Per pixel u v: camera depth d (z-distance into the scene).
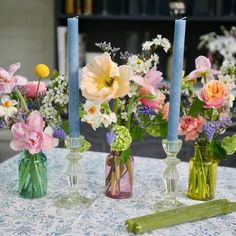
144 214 1.06
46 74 1.07
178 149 1.07
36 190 1.14
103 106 1.03
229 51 2.46
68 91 1.07
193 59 2.84
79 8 2.69
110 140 1.01
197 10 2.61
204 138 1.12
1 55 3.05
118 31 2.91
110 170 1.14
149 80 1.04
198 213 1.03
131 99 1.07
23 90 1.10
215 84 1.05
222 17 2.56
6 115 1.06
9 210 1.07
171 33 2.86
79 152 1.13
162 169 1.41
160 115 1.10
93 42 2.94
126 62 1.11
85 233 0.97
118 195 1.15
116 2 2.68
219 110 1.10
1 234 0.95
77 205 1.10
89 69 1.01
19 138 1.05
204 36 2.59
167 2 2.67
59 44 2.65
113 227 1.00
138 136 1.12
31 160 1.13
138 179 1.31
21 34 3.00
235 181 1.32
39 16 2.96
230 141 1.10
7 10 2.99
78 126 1.08
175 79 1.03
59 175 1.33
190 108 1.09
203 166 1.14
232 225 1.02
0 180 1.28
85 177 1.32
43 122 1.05
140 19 2.63
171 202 1.11
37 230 0.98
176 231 0.98
